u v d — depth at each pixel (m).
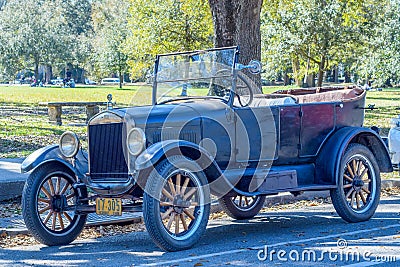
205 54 8.10
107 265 6.53
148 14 32.34
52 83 88.69
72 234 7.87
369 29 35.34
